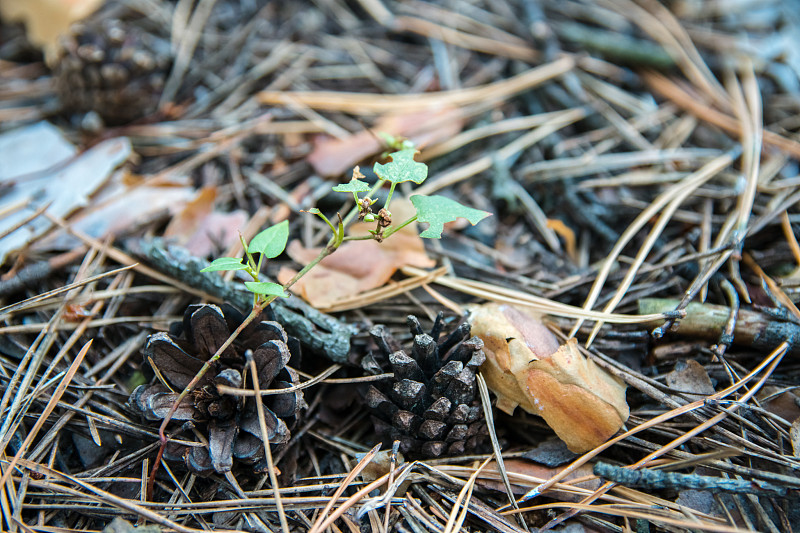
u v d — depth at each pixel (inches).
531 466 12.6
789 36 17.2
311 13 17.6
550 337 13.0
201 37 17.2
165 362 12.3
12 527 11.8
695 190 14.7
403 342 13.4
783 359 13.1
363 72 16.7
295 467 12.7
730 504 12.2
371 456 12.5
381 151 14.9
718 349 12.8
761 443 12.5
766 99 16.3
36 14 16.3
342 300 13.5
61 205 14.5
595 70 16.7
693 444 12.6
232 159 15.3
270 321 12.5
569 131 16.1
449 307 13.6
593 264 14.5
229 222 14.2
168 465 12.5
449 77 16.6
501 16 17.6
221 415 12.3
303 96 16.2
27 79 16.7
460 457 12.7
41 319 13.4
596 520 12.3
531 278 14.2
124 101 15.5
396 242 13.9
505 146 15.6
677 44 16.7
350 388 13.1
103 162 15.0
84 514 12.1
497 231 14.9
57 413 12.7
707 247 14.0
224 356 12.5
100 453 12.7
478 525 12.3
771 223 13.9
